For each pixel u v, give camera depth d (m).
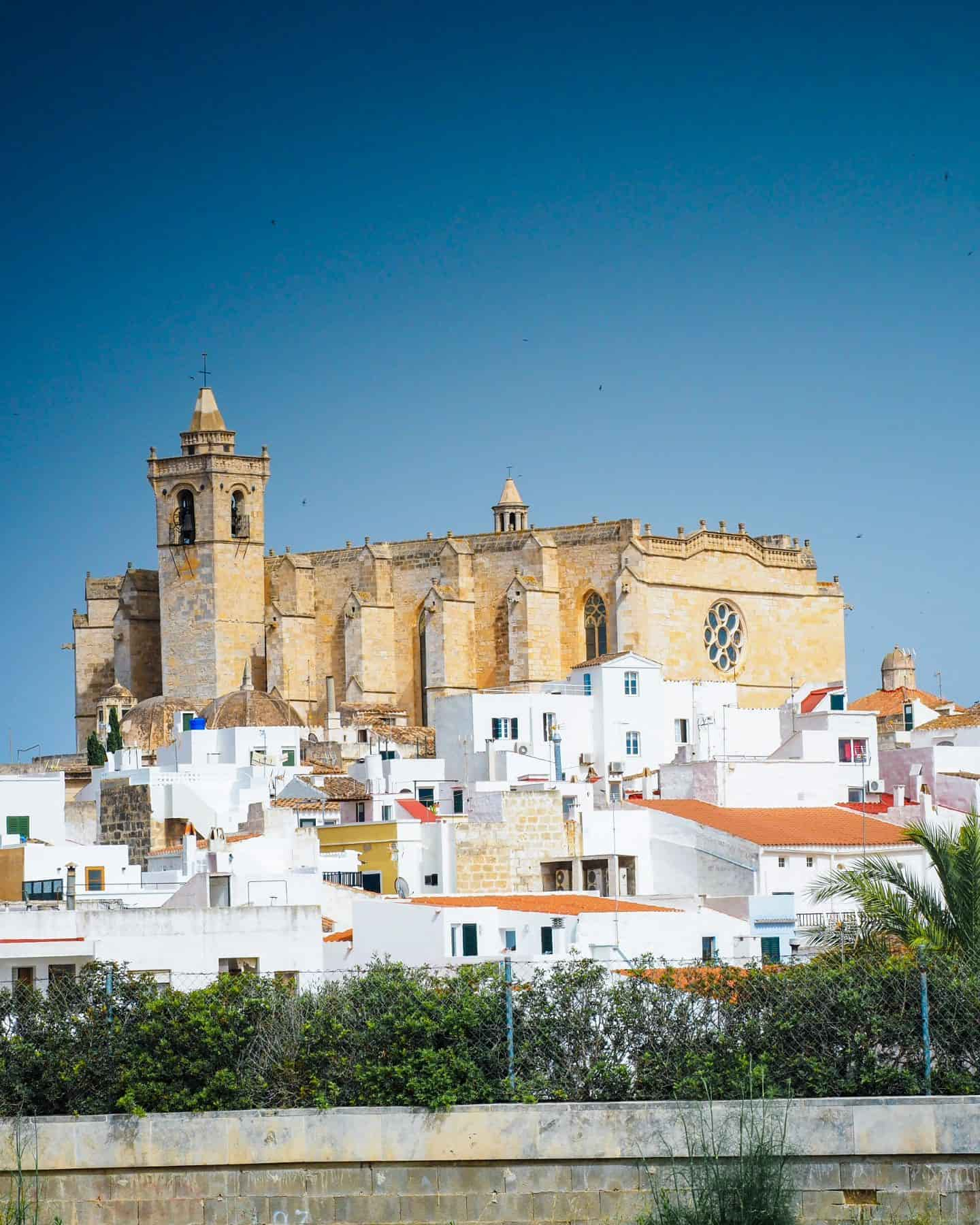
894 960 69.56
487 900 96.31
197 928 85.38
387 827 113.12
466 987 69.56
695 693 172.25
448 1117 65.50
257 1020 69.00
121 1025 69.12
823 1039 67.12
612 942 91.31
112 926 84.62
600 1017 68.56
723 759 131.62
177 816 139.12
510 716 163.38
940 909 76.88
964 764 133.88
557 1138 65.00
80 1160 66.31
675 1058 67.50
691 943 92.56
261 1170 66.00
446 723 163.88
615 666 168.25
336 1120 65.94
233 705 197.00
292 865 107.06
